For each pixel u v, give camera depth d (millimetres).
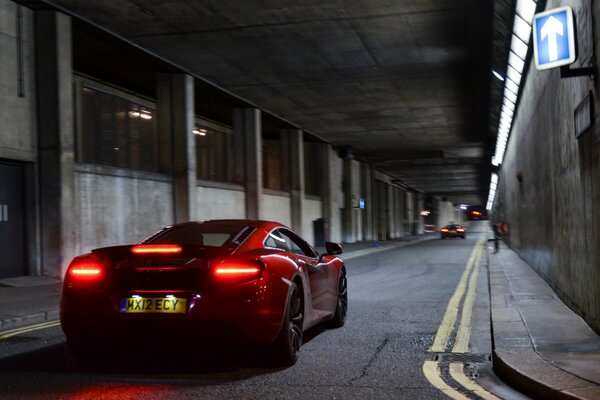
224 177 31344
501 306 9664
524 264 19938
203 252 5461
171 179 21250
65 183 15102
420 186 74875
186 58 19656
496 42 17484
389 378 5504
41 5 14680
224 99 25609
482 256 26562
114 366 5883
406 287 13969
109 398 4719
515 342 6496
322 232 33969
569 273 9469
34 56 15023
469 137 35875
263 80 22547
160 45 18234
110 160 21672
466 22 16234
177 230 6594
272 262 5738
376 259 25266
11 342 7367
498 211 53281
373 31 17109
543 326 7609
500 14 14922
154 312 5312
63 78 15188
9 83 14227
